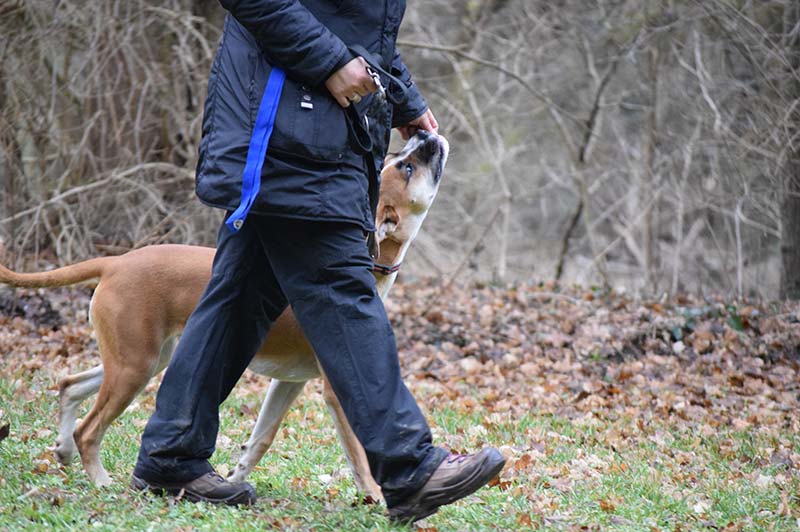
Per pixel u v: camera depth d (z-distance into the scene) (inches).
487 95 767.7
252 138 189.6
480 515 220.1
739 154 585.3
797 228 549.0
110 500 211.0
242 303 209.6
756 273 633.6
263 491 235.9
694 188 671.8
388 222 246.4
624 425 354.0
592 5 733.9
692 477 283.9
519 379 423.5
